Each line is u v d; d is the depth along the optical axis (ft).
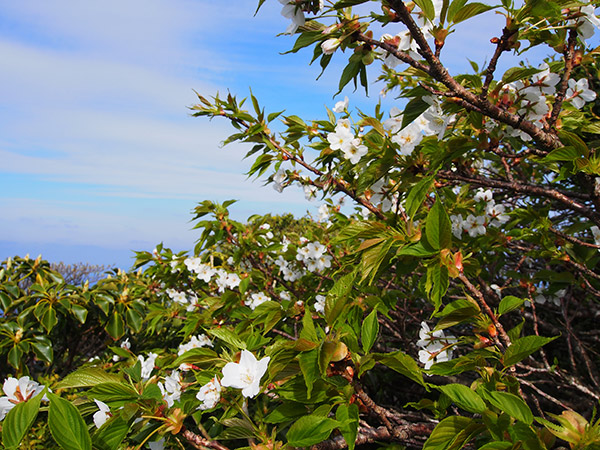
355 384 1.58
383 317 3.77
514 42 1.68
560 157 1.91
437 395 4.05
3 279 5.09
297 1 1.69
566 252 2.82
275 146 3.05
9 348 4.19
